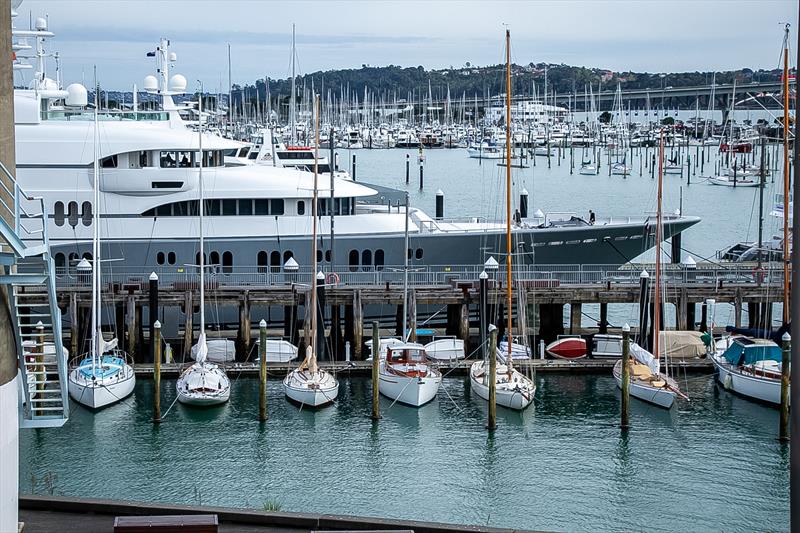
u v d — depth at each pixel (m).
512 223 58.72
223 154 55.50
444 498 35.47
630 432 41.91
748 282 55.03
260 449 39.66
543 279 53.44
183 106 60.44
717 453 39.78
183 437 40.81
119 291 49.84
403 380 44.41
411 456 39.03
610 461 38.84
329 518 21.42
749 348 47.12
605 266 57.72
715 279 55.19
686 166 185.62
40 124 53.09
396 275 53.81
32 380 20.45
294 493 35.75
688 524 33.81
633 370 46.28
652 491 36.25
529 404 44.41
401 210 60.44
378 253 54.47
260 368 42.44
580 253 56.97
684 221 59.75
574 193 143.75
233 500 35.09
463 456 39.16
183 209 53.53
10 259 17.44
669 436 41.47
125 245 52.84
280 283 52.53
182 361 50.66
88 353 48.09
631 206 127.12
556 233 55.94
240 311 50.47
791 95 87.25
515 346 49.47
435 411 44.09
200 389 43.81
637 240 58.09
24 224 52.44
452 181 164.75
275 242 53.66
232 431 41.53
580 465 38.41
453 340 50.53
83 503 21.97
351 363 48.88
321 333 49.97
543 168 191.75
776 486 36.84
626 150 187.50
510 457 39.06
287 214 54.31
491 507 34.81
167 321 53.31
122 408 44.12
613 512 34.59
